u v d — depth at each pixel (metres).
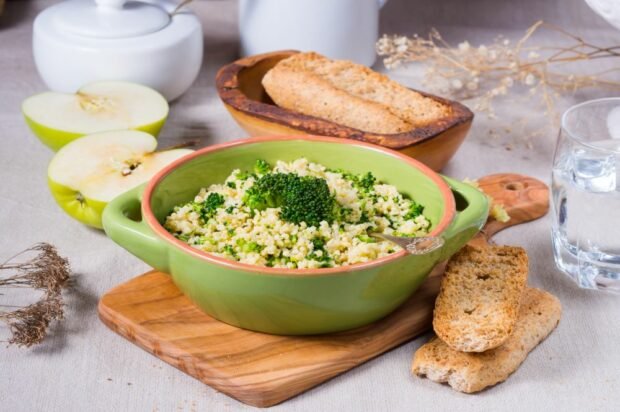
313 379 1.59
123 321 1.68
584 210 1.83
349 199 1.73
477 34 3.13
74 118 2.26
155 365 1.66
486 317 1.62
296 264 1.59
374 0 2.79
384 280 1.57
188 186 1.83
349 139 1.91
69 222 2.11
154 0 2.75
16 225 2.08
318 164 1.91
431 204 1.78
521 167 2.38
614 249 1.84
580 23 3.23
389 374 1.65
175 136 2.50
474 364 1.59
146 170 2.05
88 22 2.51
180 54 2.53
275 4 2.71
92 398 1.58
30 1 3.34
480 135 2.55
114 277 1.90
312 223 1.63
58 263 1.79
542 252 2.02
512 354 1.63
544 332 1.73
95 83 2.43
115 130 2.18
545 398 1.60
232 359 1.59
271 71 2.38
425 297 1.77
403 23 3.20
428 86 2.80
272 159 1.91
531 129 2.59
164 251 1.61
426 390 1.61
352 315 1.61
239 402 1.58
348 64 2.45
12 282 1.79
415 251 1.56
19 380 1.61
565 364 1.68
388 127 2.19
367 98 2.33
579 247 1.87
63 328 1.75
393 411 1.56
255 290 1.53
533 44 3.07
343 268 1.51
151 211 1.65
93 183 1.99
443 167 2.30
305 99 2.31
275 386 1.55
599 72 2.89
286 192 1.66
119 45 2.46
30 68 2.88
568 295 1.88
